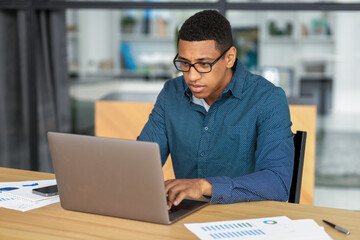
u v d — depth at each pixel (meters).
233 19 4.42
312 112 3.17
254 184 1.55
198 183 1.50
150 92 4.41
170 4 3.70
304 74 4.35
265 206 1.51
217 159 1.88
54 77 4.05
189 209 1.47
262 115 1.80
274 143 1.71
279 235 1.27
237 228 1.32
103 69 4.25
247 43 4.42
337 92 4.30
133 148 1.32
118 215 1.42
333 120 4.26
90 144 1.38
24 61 3.97
